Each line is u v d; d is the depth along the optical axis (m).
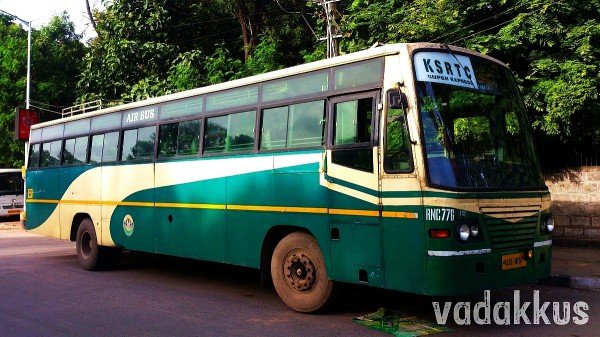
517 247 5.80
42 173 12.12
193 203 8.16
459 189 5.34
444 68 5.91
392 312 6.67
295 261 6.72
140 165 9.28
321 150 6.39
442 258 5.22
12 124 25.06
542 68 10.72
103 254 10.29
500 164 5.98
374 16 13.48
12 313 6.95
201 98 8.31
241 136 7.54
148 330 6.11
